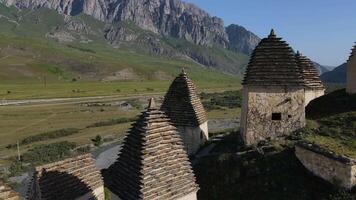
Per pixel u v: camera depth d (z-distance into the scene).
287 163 29.33
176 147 19.94
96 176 25.03
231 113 96.50
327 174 26.62
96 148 69.38
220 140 38.88
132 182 18.61
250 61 34.75
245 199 28.00
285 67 32.91
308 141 29.20
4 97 126.56
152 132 19.34
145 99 129.62
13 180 51.84
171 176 19.16
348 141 28.94
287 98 32.91
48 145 67.94
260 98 33.22
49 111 102.62
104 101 124.69
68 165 24.11
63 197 22.64
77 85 172.00
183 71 37.69
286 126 33.00
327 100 39.25
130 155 19.34
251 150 31.92
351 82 39.00
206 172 31.94
